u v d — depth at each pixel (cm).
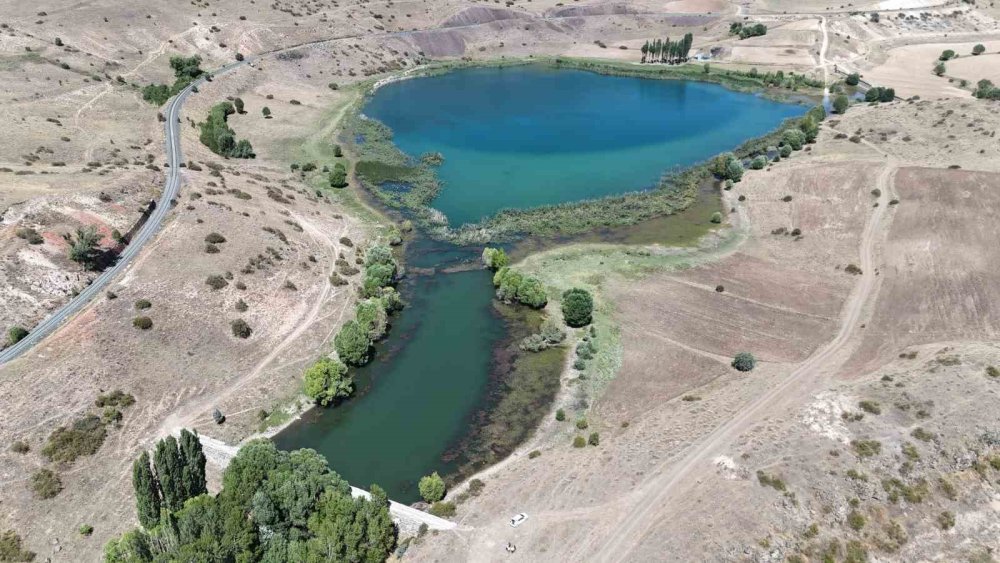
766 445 6181
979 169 11662
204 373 7419
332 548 4878
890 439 6091
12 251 7925
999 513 5562
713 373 7531
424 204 11975
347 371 7556
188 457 5444
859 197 11338
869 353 7625
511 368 7806
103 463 6197
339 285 9244
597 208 11681
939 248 9619
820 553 5212
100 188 9681
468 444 6738
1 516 5534
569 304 8294
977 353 7275
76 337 7219
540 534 5441
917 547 5325
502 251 9731
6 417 6256
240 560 4778
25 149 10938
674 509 5591
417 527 5575
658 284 9344
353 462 6512
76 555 5353
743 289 9138
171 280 8394
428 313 8838
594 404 7194
